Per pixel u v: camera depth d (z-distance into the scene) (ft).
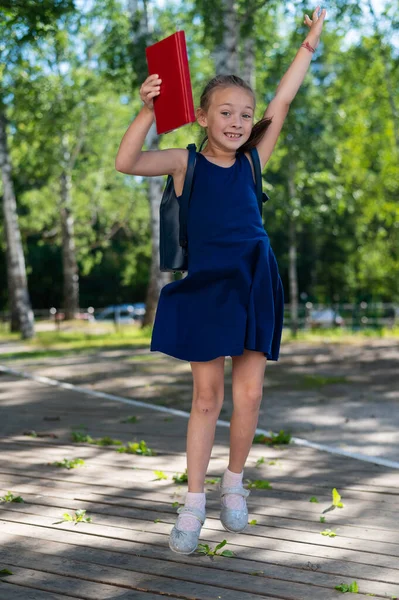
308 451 18.81
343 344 59.82
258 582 9.99
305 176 80.23
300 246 139.95
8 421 23.86
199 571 10.37
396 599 9.41
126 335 74.08
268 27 63.87
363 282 115.44
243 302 10.28
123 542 11.57
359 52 72.02
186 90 9.86
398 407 26.84
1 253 151.23
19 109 64.95
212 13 46.80
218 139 10.55
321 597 9.49
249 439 11.00
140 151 10.28
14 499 13.94
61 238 111.14
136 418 24.30
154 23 75.77
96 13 58.75
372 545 11.44
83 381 35.70
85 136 98.12
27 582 9.98
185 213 10.50
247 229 10.40
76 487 15.06
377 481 15.52
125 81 54.90
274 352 10.80
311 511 13.26
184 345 10.33
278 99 11.64
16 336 77.46
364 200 88.53
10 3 31.89
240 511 11.25
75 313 104.47
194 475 10.82
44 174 87.45
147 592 9.69
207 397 10.69
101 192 109.29
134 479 15.74
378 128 83.61
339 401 28.40
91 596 9.52
